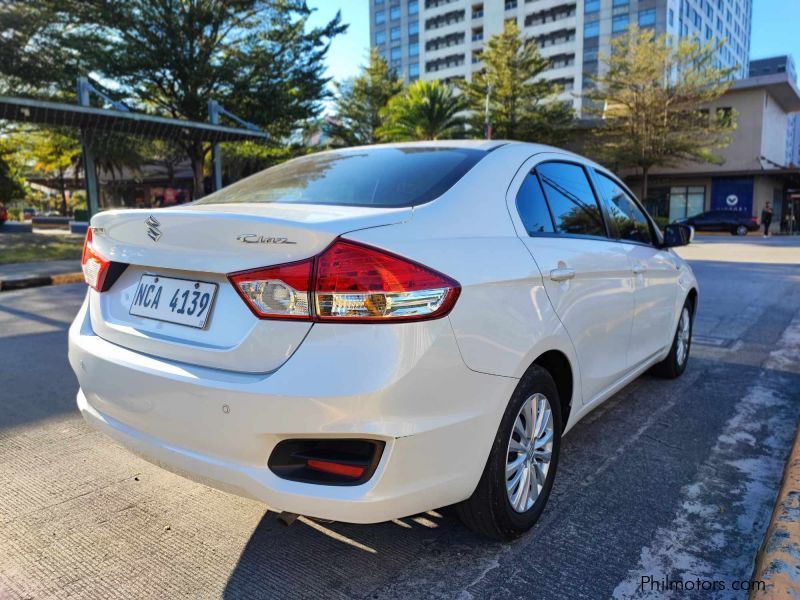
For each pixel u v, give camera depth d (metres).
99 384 2.25
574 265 2.67
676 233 4.04
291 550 2.34
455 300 1.93
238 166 32.97
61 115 15.47
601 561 2.26
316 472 1.85
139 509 2.65
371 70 39.84
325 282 1.78
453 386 1.94
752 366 4.96
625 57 33.53
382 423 1.79
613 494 2.78
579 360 2.73
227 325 1.95
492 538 2.36
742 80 34.03
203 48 22.62
